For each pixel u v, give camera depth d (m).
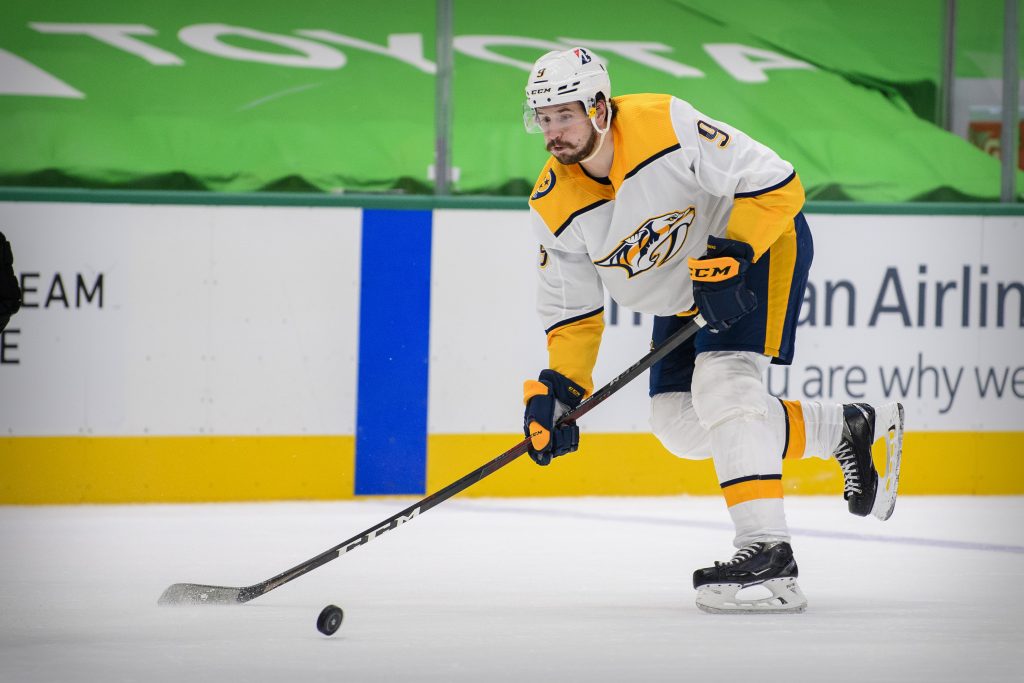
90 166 19.56
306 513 18.11
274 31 20.20
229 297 19.28
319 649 8.49
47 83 19.70
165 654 8.32
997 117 21.22
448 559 13.85
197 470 19.20
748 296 9.95
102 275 18.98
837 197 20.94
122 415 19.03
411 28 20.36
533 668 7.84
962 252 20.56
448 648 8.52
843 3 21.16
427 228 19.69
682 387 11.69
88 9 19.88
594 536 15.85
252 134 19.98
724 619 9.86
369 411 19.56
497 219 19.80
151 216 19.09
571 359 11.12
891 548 14.84
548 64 9.86
